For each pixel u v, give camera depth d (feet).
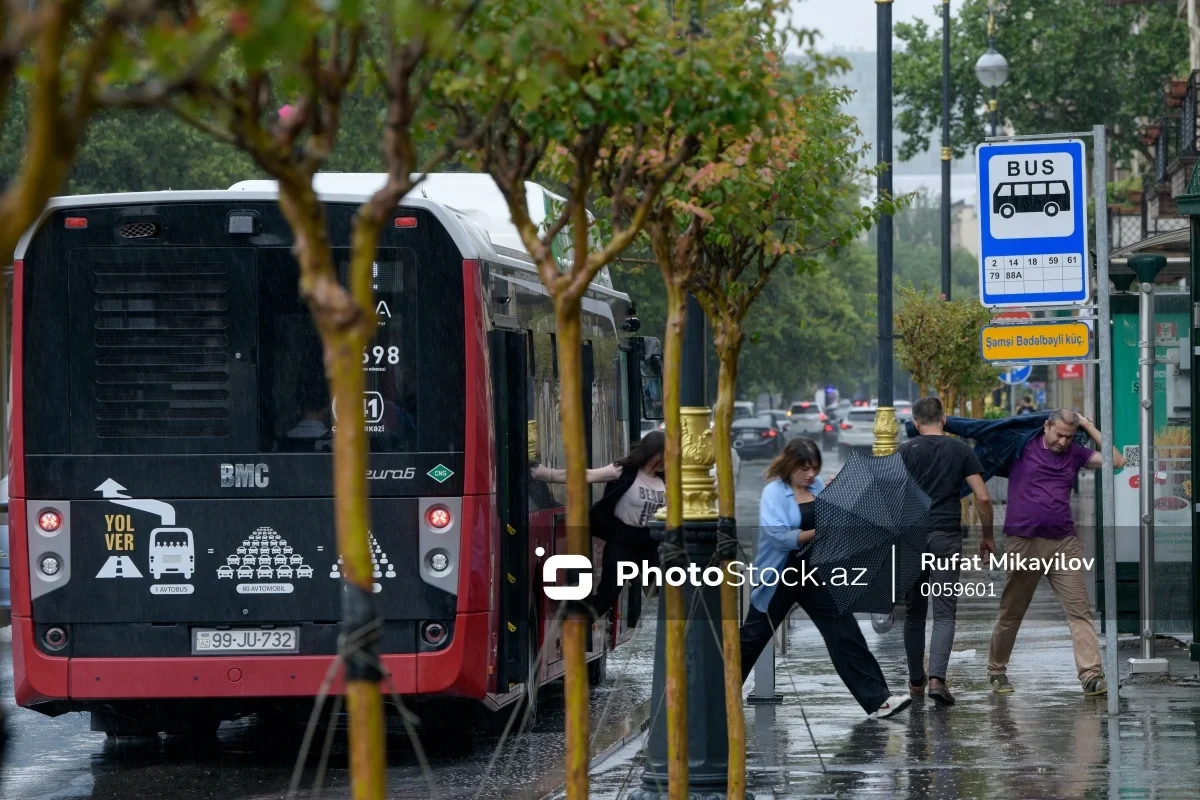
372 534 63.87
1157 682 79.25
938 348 174.40
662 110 35.81
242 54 20.99
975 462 74.13
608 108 34.32
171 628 63.87
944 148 215.72
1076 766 58.13
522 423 68.03
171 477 63.98
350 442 24.09
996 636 78.13
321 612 63.67
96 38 20.24
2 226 19.21
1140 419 82.69
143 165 204.85
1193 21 273.95
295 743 70.95
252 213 64.39
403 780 61.16
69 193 205.36
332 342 24.07
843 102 58.39
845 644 67.77
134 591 63.87
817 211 53.57
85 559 63.98
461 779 61.11
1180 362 92.22
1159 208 219.61
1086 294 71.10
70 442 64.23
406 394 64.13
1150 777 55.88
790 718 70.49
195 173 207.21
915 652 73.92
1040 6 304.50
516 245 75.25
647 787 49.78
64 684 63.72
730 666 44.57
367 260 26.17
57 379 64.39
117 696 63.67
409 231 64.08
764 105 37.09
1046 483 75.87
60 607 63.93
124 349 64.34
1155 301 94.07
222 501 63.93
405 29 24.80
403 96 26.13
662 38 36.40
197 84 22.20
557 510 76.07
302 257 24.27
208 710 68.23
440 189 76.33
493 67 32.48
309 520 63.82
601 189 43.96
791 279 420.77
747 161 44.01
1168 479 92.58
